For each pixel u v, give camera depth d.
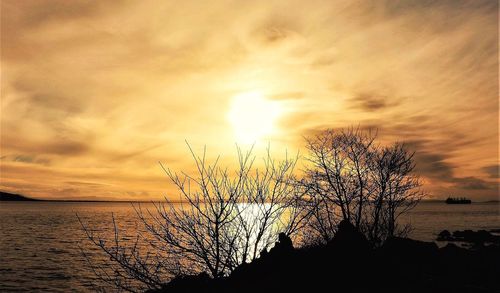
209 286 9.30
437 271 15.17
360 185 17.33
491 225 103.69
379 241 17.59
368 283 12.17
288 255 12.94
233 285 10.11
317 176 17.14
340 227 13.84
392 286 12.09
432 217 140.25
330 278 12.02
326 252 13.26
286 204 10.07
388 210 18.00
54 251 64.50
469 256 18.45
